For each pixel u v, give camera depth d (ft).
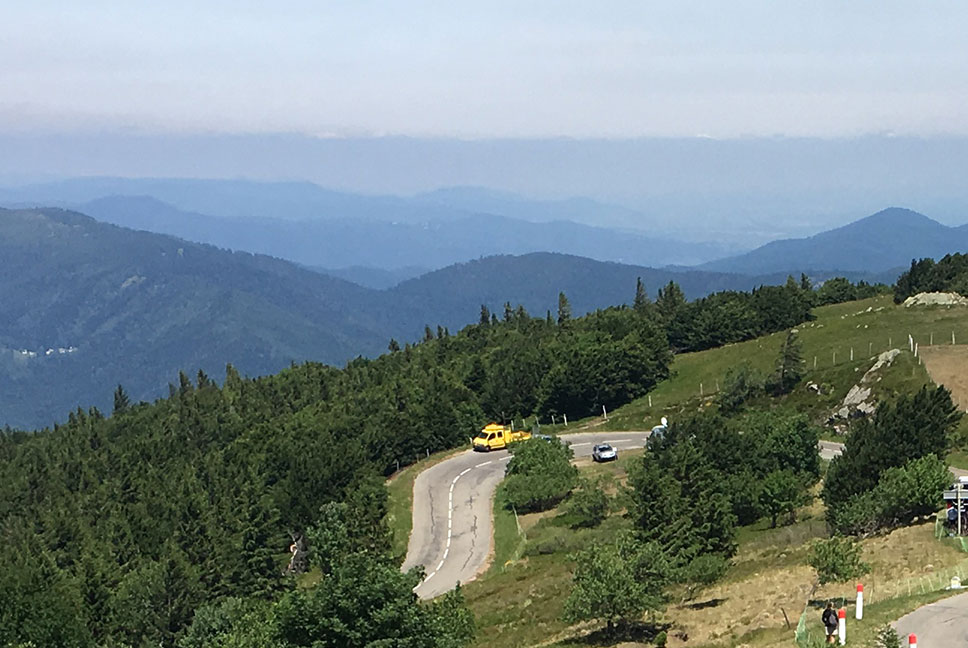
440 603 112.27
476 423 308.40
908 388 242.99
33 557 225.35
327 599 79.15
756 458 191.52
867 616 90.27
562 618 116.78
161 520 255.29
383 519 216.13
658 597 113.70
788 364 280.10
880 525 140.46
